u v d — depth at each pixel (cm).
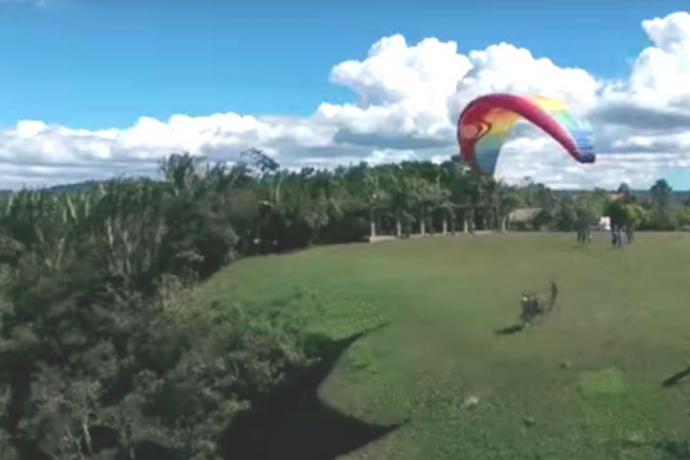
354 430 4209
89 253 8144
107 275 8044
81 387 5706
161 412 5475
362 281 6844
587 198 11619
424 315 5266
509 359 4253
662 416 3519
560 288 5547
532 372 4066
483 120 7075
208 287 8200
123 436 5403
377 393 4372
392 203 11556
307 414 4747
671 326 4319
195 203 9269
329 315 6103
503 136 7481
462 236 10169
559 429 3594
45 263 7725
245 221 9856
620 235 7706
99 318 6594
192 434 5341
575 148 6038
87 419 5575
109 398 6034
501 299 5441
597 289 5428
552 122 6097
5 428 6106
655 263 6359
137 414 5397
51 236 8744
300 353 5638
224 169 10475
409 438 3844
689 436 3356
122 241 8388
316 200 10888
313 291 6881
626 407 3634
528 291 5459
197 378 5575
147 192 9662
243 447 5338
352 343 5103
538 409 3766
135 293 7219
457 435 3744
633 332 4294
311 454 4484
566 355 4150
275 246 10544
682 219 11219
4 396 6206
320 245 10694
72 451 5506
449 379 4247
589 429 3547
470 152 7631
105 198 9712
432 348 4656
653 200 12256
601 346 4188
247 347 5794
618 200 8375
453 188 12425
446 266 7319
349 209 11100
